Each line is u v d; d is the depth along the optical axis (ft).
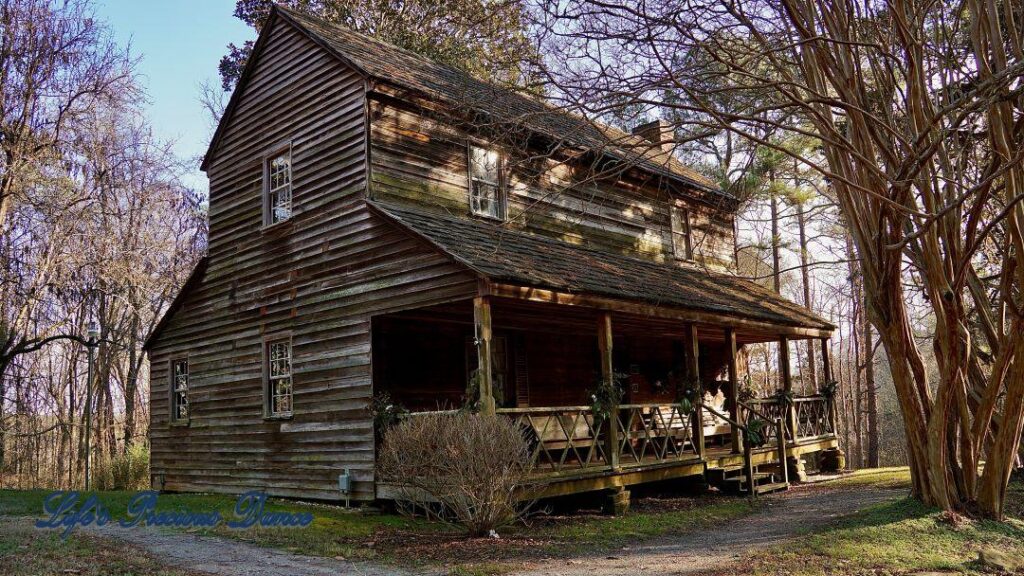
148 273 99.19
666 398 65.00
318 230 45.27
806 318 60.34
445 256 36.50
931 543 29.84
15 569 24.41
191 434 54.54
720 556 28.63
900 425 141.38
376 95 43.16
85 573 24.29
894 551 28.50
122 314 109.09
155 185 101.96
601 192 56.85
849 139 37.01
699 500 46.57
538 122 52.21
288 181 48.85
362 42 52.47
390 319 43.98
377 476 39.32
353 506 41.24
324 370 43.65
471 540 31.63
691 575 25.16
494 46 66.80
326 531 33.86
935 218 27.91
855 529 32.32
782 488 52.34
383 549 29.99
